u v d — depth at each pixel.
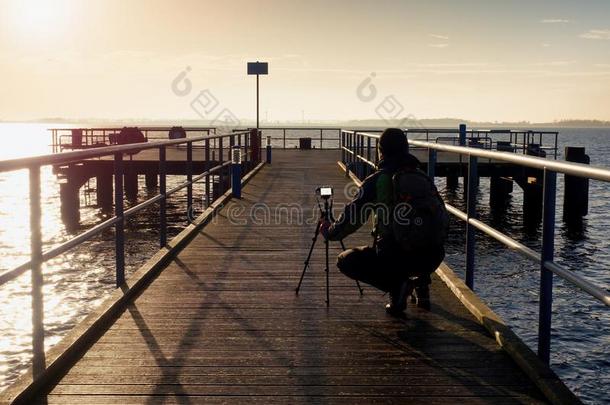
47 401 3.63
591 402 10.78
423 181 4.73
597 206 37.53
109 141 29.27
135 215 29.97
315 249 8.36
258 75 25.75
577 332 13.97
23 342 13.59
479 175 28.17
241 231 9.77
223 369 4.14
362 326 5.07
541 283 4.10
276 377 4.00
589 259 21.78
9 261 21.64
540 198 27.73
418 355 4.39
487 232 5.21
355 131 18.27
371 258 5.11
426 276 5.41
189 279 6.67
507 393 3.75
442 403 3.62
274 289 6.27
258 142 25.08
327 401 3.65
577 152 26.56
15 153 126.69
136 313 5.43
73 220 28.17
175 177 52.03
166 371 4.10
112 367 4.17
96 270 18.78
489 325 4.86
